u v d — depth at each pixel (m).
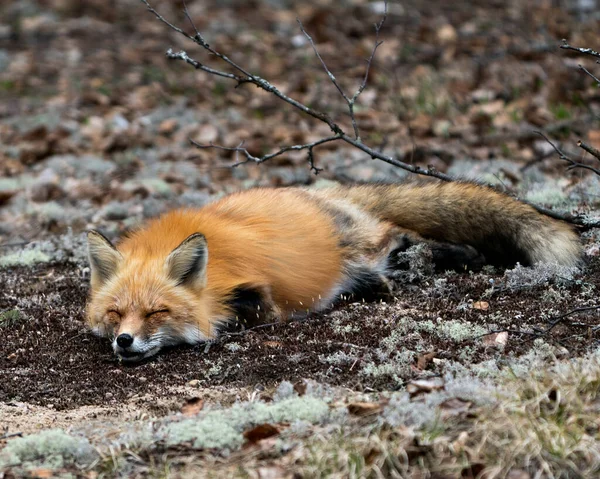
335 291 10.82
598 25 22.52
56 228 14.81
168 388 8.49
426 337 8.97
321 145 18.47
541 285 9.98
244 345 9.35
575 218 10.91
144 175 17.59
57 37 30.39
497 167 15.50
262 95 22.78
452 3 29.48
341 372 8.41
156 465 6.75
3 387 8.74
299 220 10.66
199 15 31.28
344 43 26.36
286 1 33.00
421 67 22.55
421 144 17.47
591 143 16.06
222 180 17.19
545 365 7.63
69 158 19.08
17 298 11.33
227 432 7.05
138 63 26.81
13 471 6.72
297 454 6.48
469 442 6.52
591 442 6.39
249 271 9.98
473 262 11.30
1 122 22.41
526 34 23.47
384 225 11.24
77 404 8.30
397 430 6.66
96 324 9.62
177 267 9.43
